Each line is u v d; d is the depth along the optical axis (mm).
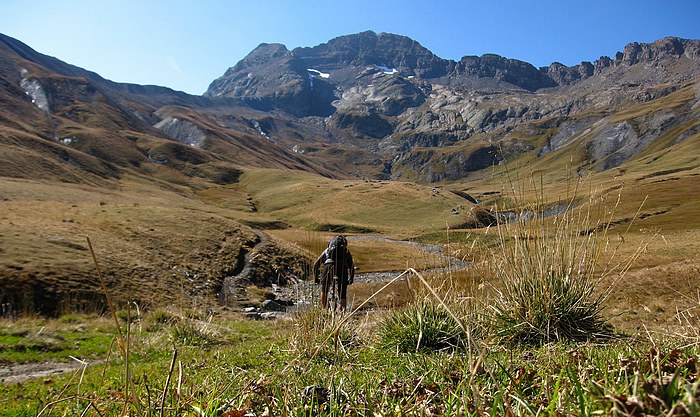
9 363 11336
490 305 6617
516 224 6816
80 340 14062
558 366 3309
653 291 16984
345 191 165000
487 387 2670
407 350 6164
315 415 2502
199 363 7645
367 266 57344
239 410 2254
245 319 27062
